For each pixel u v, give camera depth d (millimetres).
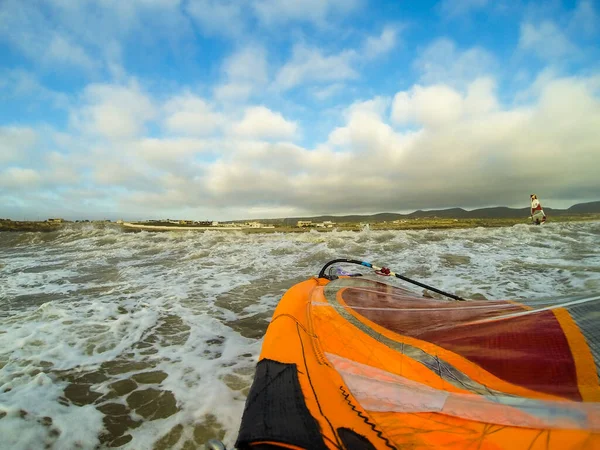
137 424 2361
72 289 6812
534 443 1159
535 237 13914
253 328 4445
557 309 1677
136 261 10797
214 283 7250
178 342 3930
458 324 1934
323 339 2420
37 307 5465
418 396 1595
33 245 17141
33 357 3453
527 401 1271
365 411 1643
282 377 2018
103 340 3947
